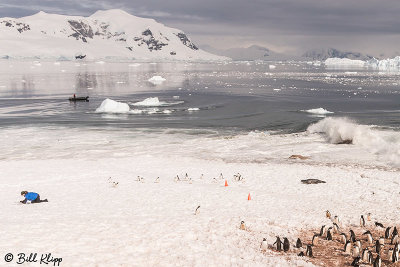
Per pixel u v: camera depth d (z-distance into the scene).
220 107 88.50
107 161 41.44
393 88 142.50
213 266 16.03
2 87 146.00
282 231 21.05
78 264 15.03
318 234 20.80
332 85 158.88
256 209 25.02
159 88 146.25
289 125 63.91
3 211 22.45
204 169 38.00
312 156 44.41
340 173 36.09
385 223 22.95
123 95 119.75
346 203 27.23
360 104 93.88
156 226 20.72
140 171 37.12
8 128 62.50
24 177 33.41
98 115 77.25
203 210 24.52
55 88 143.62
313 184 32.31
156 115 77.00
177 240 18.81
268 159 43.34
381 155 44.22
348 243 18.08
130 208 24.61
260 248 18.47
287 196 28.97
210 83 172.75
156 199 27.11
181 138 55.09
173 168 38.44
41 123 67.31
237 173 36.38
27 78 198.12
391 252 17.31
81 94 122.19
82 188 30.22
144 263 15.88
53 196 27.52
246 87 149.88
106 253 16.47
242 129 61.31
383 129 57.38
